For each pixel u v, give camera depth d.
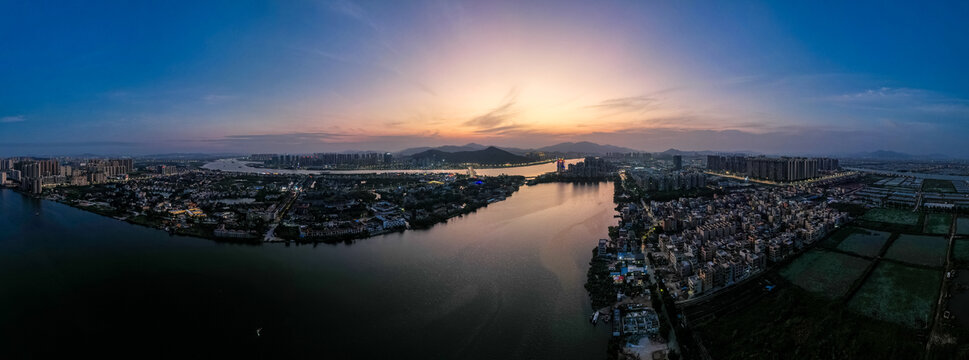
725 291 196.88
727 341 154.00
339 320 181.50
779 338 152.25
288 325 178.12
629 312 180.00
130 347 163.25
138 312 191.38
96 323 182.00
